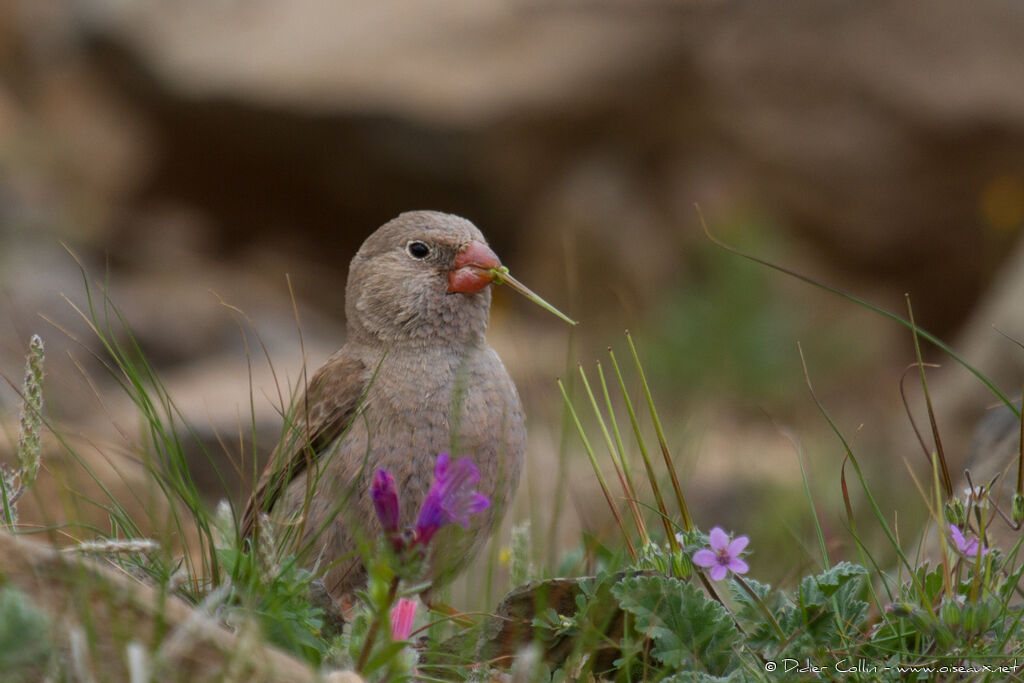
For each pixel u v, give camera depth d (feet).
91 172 66.95
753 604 14.46
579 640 13.42
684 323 51.47
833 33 58.80
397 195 64.59
